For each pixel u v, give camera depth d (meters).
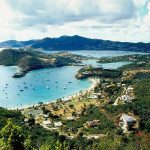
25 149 59.69
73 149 182.50
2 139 58.09
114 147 172.62
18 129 58.84
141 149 167.50
